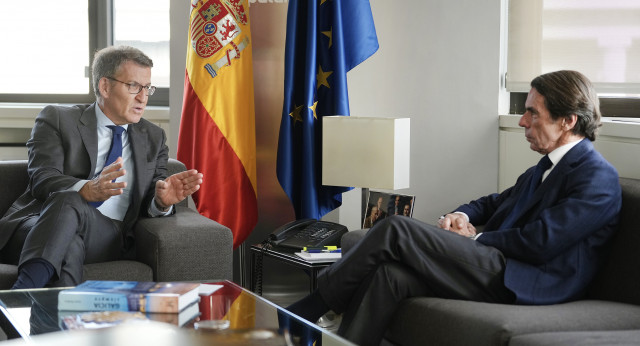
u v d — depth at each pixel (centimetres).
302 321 217
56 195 295
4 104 477
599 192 265
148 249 307
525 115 291
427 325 248
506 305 250
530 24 383
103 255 312
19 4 486
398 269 269
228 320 217
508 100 402
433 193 415
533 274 265
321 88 395
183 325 211
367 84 423
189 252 304
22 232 308
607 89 354
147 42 493
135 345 192
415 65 414
